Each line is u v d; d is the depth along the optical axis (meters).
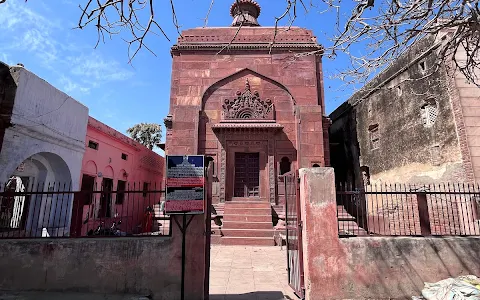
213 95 12.59
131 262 4.46
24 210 8.49
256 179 12.12
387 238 4.56
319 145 11.71
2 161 6.52
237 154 12.34
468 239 4.63
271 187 11.62
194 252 4.44
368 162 13.82
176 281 4.39
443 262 4.50
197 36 13.05
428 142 10.01
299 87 12.50
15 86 6.90
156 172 20.31
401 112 11.54
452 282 4.08
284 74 12.65
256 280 5.70
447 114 9.12
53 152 8.29
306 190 4.59
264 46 12.82
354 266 4.39
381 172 12.75
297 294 4.72
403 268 4.44
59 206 8.89
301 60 12.76
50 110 8.16
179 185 4.46
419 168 10.40
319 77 12.83
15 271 4.48
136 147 16.91
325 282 4.31
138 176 17.38
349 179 15.76
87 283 4.42
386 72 12.63
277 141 12.12
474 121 8.52
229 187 11.88
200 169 4.56
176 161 4.54
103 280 4.42
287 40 12.98
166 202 4.38
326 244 4.43
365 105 14.27
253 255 8.17
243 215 10.85
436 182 9.51
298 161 11.62
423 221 4.80
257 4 16.03
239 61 12.81
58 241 4.59
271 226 10.52
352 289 4.32
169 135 12.16
